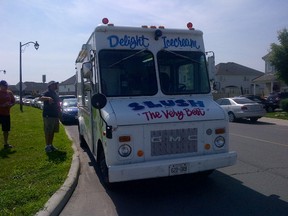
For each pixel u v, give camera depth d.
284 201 5.66
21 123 18.73
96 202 5.91
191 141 5.98
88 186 6.85
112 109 5.82
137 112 5.76
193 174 7.11
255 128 16.78
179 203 5.73
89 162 9.02
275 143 11.66
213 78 6.93
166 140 5.81
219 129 6.16
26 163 8.27
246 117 20.00
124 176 5.42
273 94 29.73
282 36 29.33
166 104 6.15
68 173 7.26
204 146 6.07
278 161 8.67
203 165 5.86
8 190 6.12
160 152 5.78
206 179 7.09
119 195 6.26
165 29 6.66
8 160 8.70
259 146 11.05
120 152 5.55
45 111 9.62
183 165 5.71
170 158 5.84
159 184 6.84
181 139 5.90
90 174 7.78
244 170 7.77
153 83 6.47
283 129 16.25
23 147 10.51
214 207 5.47
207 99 6.66
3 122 10.34
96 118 6.88
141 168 5.48
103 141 5.98
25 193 5.88
